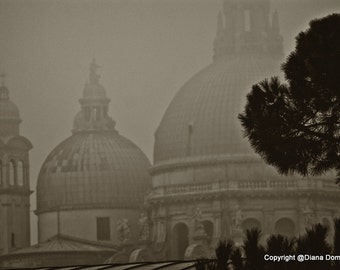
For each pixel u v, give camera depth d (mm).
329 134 78000
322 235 71500
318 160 78188
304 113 78250
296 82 78375
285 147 78188
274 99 78812
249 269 71938
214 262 73250
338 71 76875
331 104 77750
